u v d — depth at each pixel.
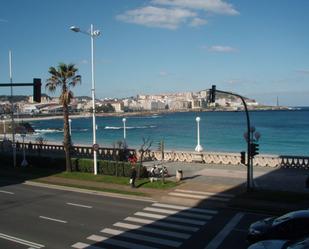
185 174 37.69
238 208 25.95
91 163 41.12
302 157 39.56
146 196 30.08
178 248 18.66
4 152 62.59
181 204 27.53
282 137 102.25
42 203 28.83
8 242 19.88
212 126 153.62
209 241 19.61
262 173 37.28
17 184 37.41
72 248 18.83
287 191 29.77
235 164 43.00
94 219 24.02
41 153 59.38
